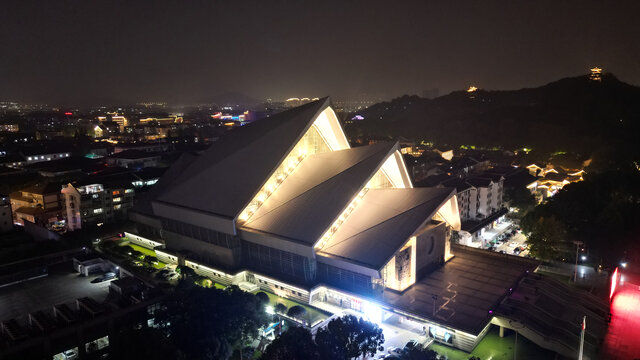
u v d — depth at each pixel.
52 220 114.62
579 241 90.75
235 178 82.81
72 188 108.56
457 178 117.38
